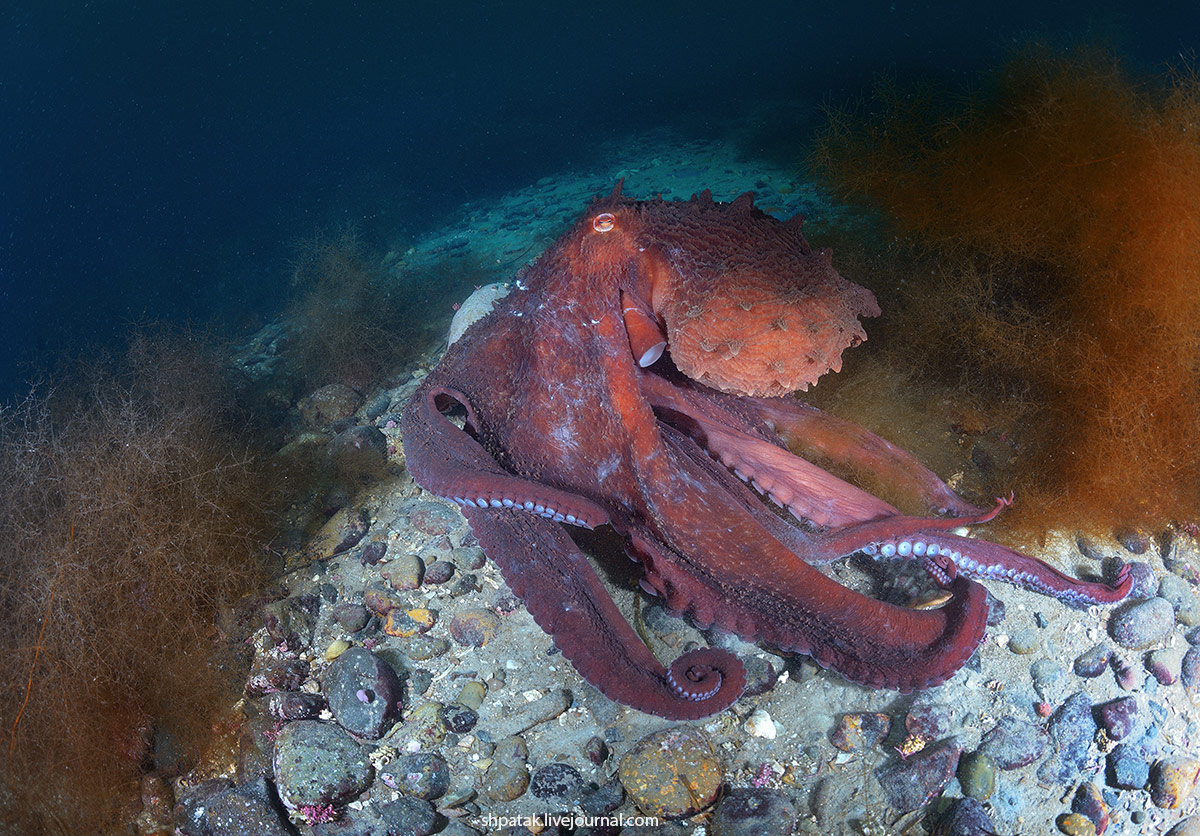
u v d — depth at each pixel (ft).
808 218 6.72
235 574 4.26
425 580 4.10
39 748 3.58
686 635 3.66
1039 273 4.62
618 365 3.24
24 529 4.30
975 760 3.16
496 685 3.67
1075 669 3.40
